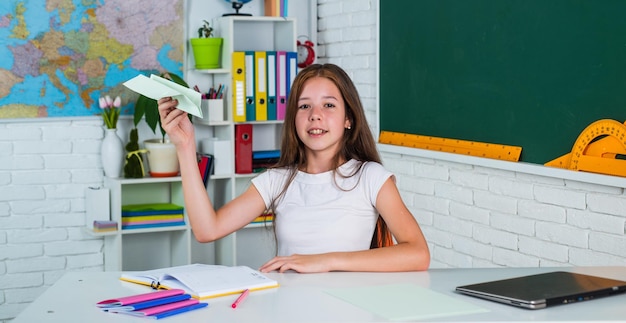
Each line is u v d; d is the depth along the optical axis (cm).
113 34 420
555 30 299
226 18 426
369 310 162
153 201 444
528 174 321
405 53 392
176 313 161
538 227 318
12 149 408
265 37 461
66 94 414
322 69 230
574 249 301
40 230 418
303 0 470
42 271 420
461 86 354
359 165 230
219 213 226
